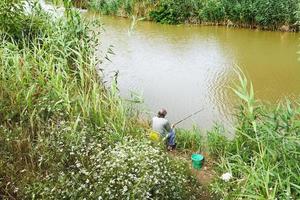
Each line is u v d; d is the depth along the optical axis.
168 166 5.95
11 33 9.89
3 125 6.53
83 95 7.30
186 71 13.86
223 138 8.16
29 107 6.71
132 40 17.80
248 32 19.67
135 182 5.37
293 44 17.50
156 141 7.14
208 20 21.25
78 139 6.10
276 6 19.62
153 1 22.73
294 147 6.21
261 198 5.52
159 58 15.22
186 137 8.50
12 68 7.52
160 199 5.42
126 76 13.16
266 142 6.48
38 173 5.73
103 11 23.61
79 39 9.73
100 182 5.31
